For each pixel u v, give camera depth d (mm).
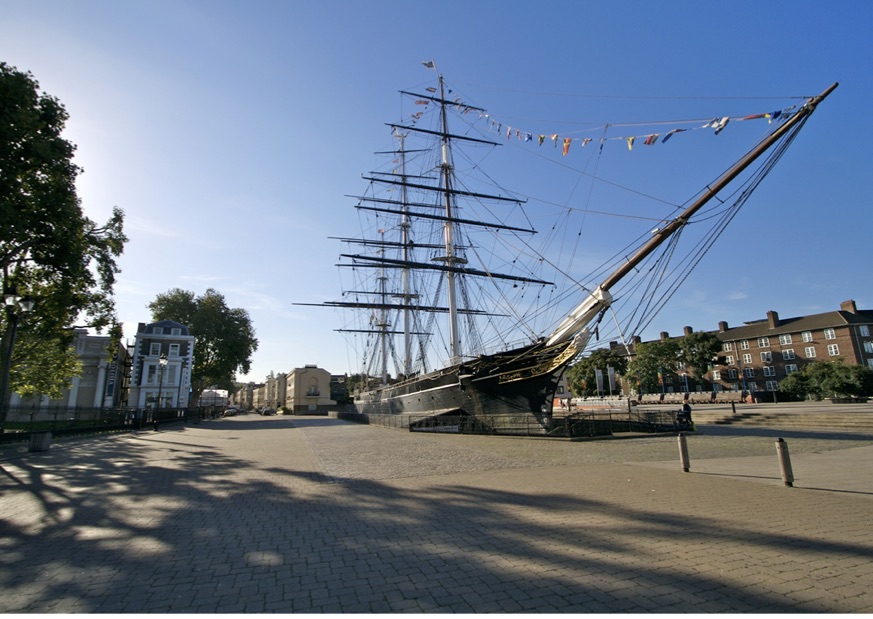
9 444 18219
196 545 5812
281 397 119812
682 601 4027
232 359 66750
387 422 32500
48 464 13461
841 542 5562
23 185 19750
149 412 34219
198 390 71812
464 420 25016
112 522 6934
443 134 36812
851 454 13484
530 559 5156
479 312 39188
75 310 25312
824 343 69562
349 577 4711
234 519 7074
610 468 11555
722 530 6105
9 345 18500
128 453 16438
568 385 76188
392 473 11375
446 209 36312
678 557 5137
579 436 19891
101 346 50125
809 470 10758
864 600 3984
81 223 21766
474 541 5824
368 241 44969
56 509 7789
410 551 5492
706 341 64625
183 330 61375
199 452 16719
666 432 21453
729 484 9242
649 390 69812
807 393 53750
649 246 17594
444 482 10016
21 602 4156
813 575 4566
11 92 17828
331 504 8047
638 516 6855
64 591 4414
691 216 16453
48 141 19969
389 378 54281
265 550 5590
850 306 71438
